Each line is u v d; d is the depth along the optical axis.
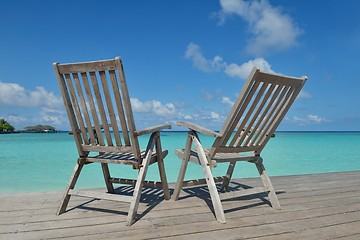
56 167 7.38
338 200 2.81
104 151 2.24
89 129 2.23
